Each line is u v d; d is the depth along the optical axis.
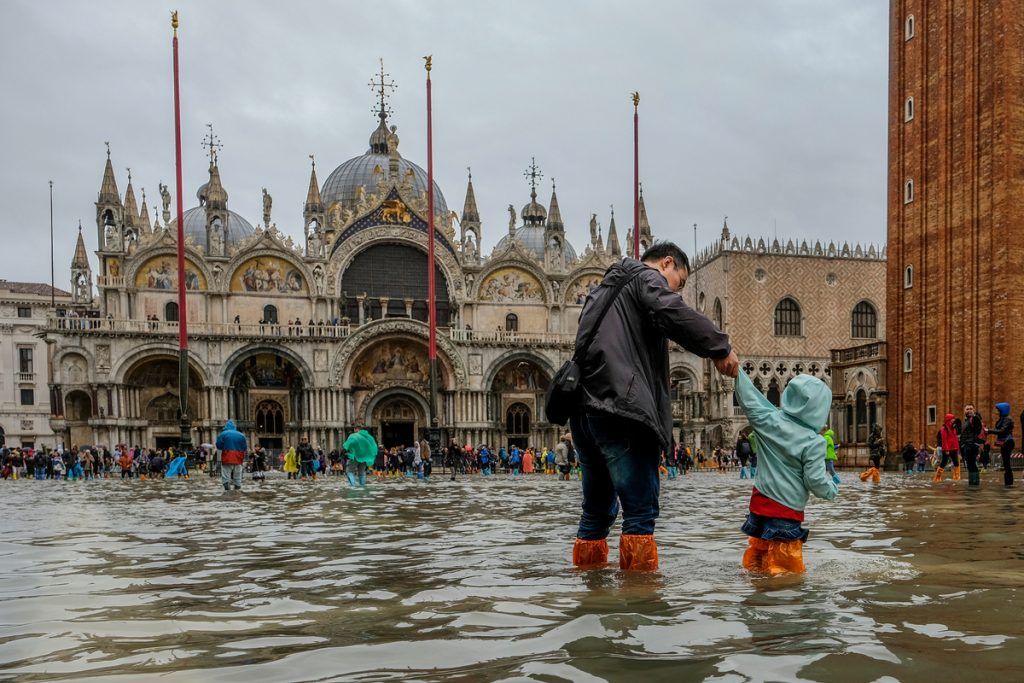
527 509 17.19
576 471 64.31
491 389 87.88
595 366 7.75
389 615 5.79
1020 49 50.00
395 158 88.88
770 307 91.56
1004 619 5.20
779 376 91.00
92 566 8.79
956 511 14.62
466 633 5.11
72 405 78.94
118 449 70.00
